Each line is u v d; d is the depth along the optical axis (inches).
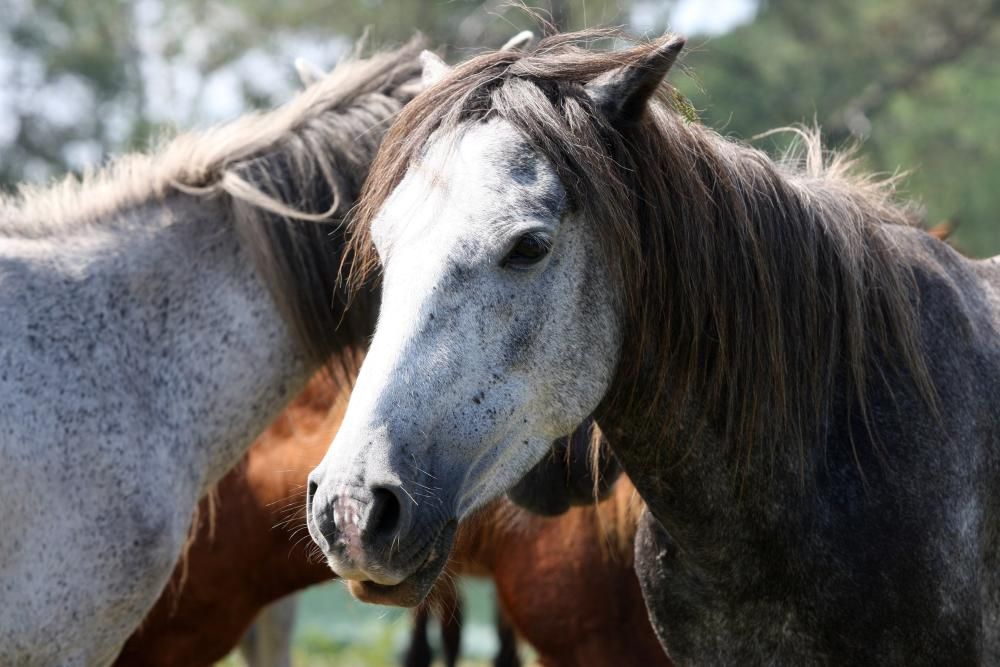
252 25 657.0
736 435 135.3
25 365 158.2
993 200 656.4
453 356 117.6
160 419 169.0
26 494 153.7
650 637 204.5
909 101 679.7
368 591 118.7
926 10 683.4
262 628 271.1
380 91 193.5
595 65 130.0
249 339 178.1
